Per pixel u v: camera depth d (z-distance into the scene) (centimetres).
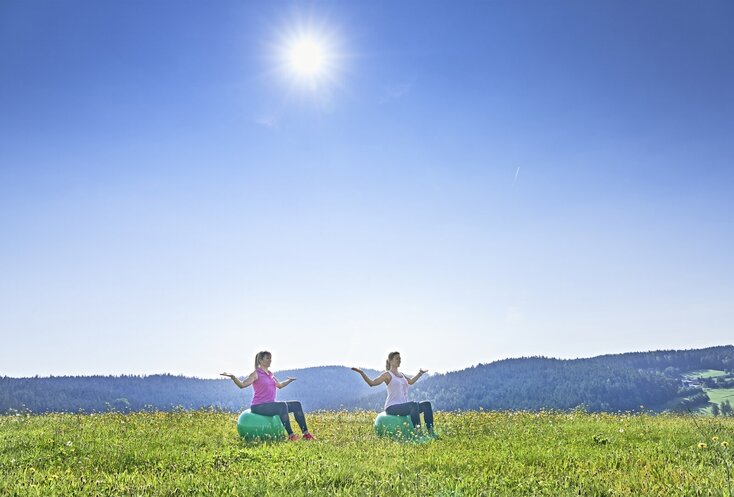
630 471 921
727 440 1175
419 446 1198
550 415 1912
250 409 1380
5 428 1488
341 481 862
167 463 1024
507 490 802
